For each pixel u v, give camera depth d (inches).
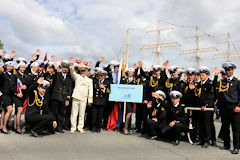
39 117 214.5
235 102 189.3
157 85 269.6
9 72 229.1
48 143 192.9
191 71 243.9
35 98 220.7
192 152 183.8
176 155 171.5
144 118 275.7
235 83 194.2
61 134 238.7
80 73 266.8
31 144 185.9
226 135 200.7
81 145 192.4
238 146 184.1
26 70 271.3
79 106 257.9
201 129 218.2
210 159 161.8
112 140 222.4
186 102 239.9
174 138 223.3
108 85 281.1
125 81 299.6
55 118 246.4
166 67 266.8
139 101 265.3
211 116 218.7
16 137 209.3
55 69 256.7
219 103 207.0
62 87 250.7
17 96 228.5
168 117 233.5
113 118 293.9
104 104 270.2
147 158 159.2
